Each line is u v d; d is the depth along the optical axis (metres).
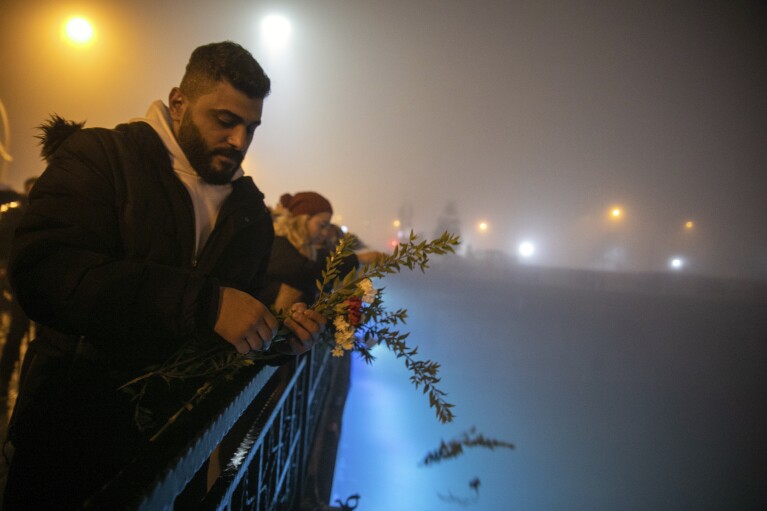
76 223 1.02
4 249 3.42
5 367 2.73
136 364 1.17
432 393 1.26
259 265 1.58
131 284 0.93
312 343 1.27
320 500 2.71
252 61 1.21
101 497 0.56
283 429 1.78
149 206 1.14
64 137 1.24
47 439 1.08
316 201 2.87
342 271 2.54
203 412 0.88
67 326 0.96
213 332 1.01
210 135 1.19
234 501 1.10
